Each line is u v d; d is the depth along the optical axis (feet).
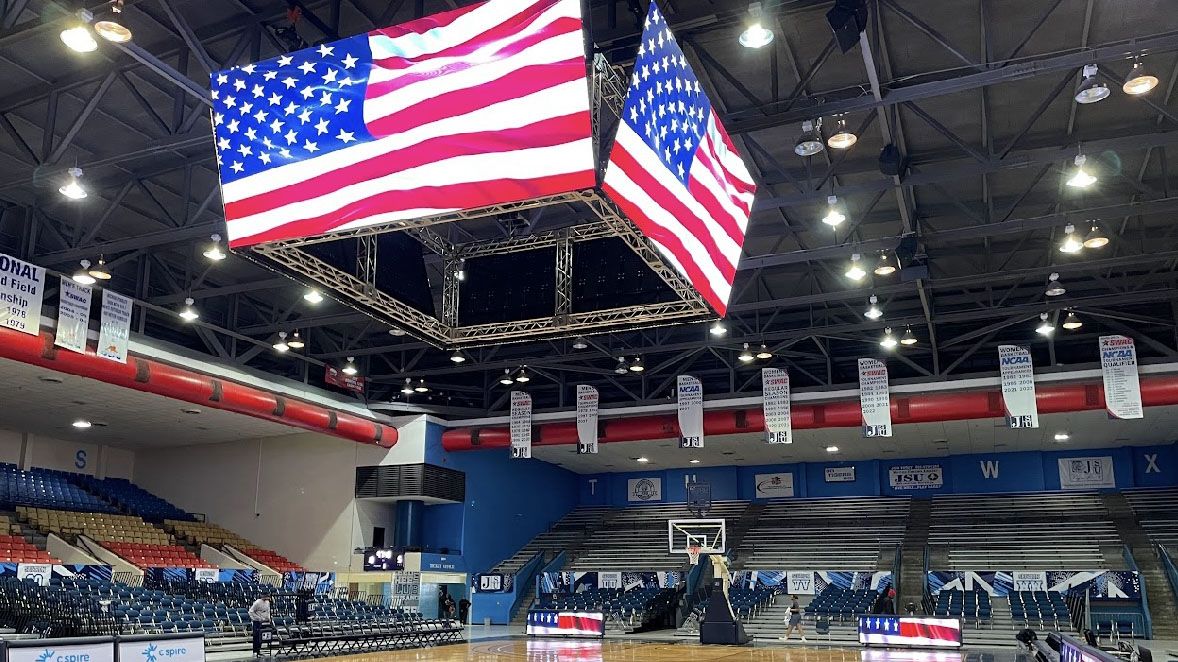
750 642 84.38
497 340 39.47
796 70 47.70
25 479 97.91
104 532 95.86
